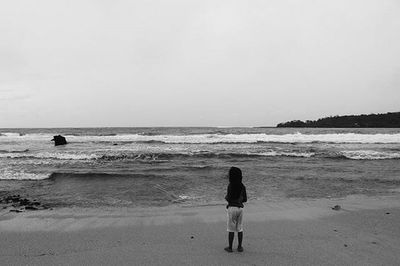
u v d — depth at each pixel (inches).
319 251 219.0
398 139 1451.8
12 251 227.0
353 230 269.1
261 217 316.5
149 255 214.2
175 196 430.9
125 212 346.3
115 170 634.2
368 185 497.0
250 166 684.1
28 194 448.5
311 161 775.1
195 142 1365.7
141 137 1683.1
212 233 266.4
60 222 307.1
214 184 504.1
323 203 378.9
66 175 567.8
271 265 195.2
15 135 2191.2
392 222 292.4
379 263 196.2
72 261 205.2
